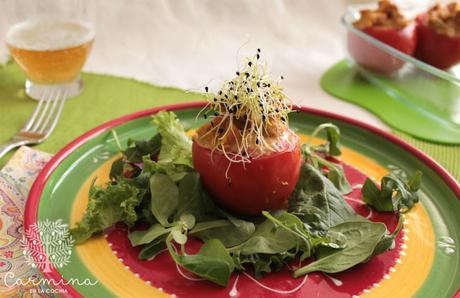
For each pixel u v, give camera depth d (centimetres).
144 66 75
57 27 68
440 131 62
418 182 47
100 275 41
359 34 71
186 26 85
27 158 52
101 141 52
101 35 81
